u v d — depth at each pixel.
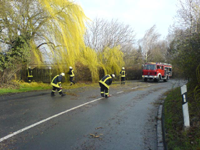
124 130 4.79
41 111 6.57
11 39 11.94
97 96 10.10
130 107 7.49
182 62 6.95
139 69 29.84
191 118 4.81
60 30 13.31
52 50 13.84
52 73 16.28
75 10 13.84
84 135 4.40
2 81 12.51
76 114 6.25
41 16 13.20
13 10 11.22
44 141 4.02
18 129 4.72
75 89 13.15
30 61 13.35
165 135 4.17
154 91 12.66
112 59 20.56
